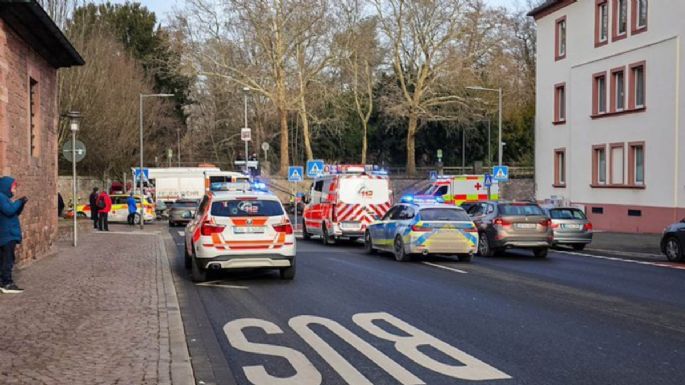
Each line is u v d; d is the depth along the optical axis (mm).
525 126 64875
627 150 31797
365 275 15242
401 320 9844
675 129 28719
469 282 14070
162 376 6621
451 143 70938
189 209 38844
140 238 26484
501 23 52125
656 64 29828
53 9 29672
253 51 51938
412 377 6871
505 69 52938
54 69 19234
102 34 50781
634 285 13688
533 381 6703
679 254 18578
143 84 59250
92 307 10359
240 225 13758
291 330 9203
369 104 59000
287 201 53000
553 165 38312
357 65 55938
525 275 15375
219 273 15609
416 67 54219
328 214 25016
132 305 10594
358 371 7117
